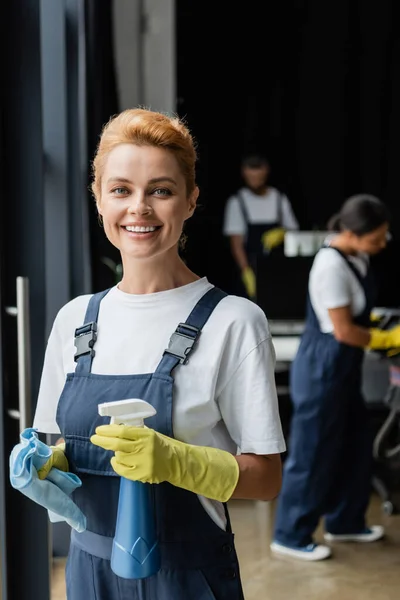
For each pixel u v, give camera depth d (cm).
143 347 156
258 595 332
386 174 789
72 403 157
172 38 686
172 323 157
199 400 152
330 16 766
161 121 153
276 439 153
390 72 776
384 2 765
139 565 146
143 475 140
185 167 155
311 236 532
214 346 153
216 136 773
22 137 228
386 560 366
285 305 496
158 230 154
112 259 432
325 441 358
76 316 166
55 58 340
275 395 156
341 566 360
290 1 761
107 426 141
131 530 146
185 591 153
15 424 226
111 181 153
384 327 414
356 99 779
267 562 364
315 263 351
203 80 764
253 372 154
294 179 788
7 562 227
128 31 646
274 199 686
